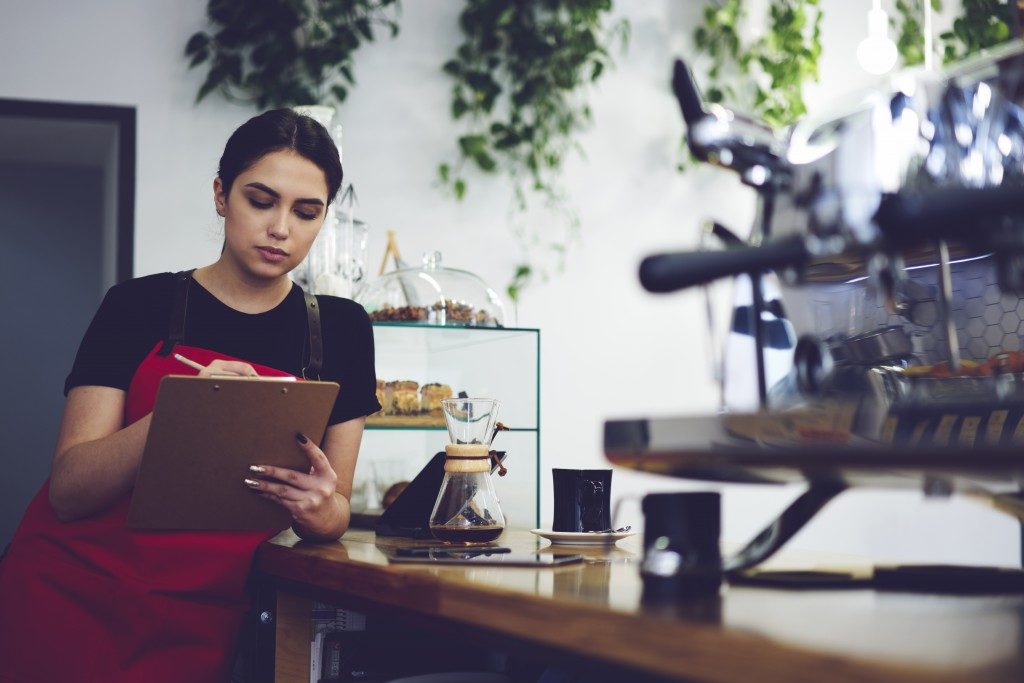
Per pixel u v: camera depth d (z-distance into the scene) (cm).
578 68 339
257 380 143
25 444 500
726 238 104
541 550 148
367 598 123
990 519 381
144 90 308
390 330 217
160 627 154
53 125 337
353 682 163
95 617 155
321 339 182
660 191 352
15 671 155
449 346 221
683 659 72
